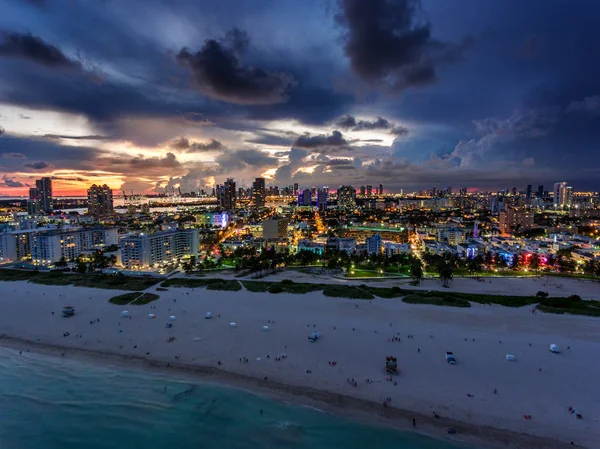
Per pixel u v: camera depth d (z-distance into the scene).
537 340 111.69
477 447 69.69
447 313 135.88
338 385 89.12
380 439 72.62
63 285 178.75
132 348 110.56
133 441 76.25
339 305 145.75
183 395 88.25
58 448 75.38
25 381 96.06
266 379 92.75
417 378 90.94
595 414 77.00
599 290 171.75
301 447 71.81
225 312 138.50
